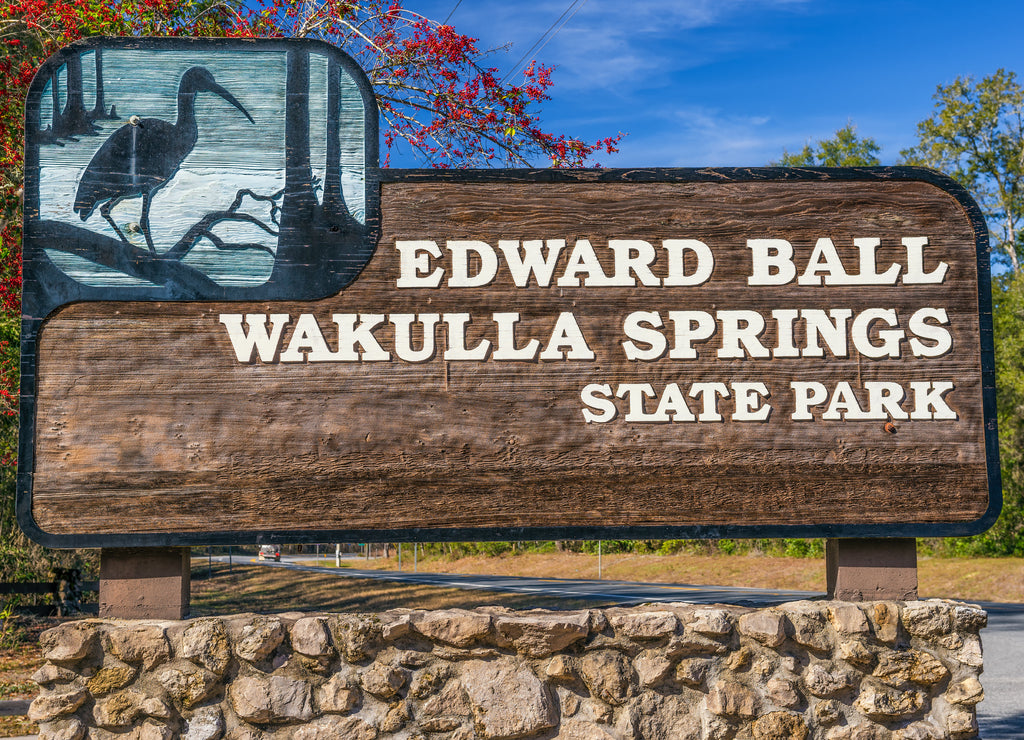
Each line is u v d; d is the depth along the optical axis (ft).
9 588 40.50
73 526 14.94
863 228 16.02
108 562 15.08
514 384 15.67
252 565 113.60
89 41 15.92
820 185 16.11
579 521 15.40
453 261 15.88
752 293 15.92
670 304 15.89
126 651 14.37
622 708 14.48
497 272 15.92
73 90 15.84
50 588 41.32
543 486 15.46
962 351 15.78
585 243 15.98
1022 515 86.02
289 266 15.72
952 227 15.99
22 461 14.98
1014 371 87.76
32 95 15.76
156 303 15.56
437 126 32.22
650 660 14.62
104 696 14.32
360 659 14.49
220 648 14.42
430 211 15.98
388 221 15.93
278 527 15.19
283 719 14.26
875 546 15.58
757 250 15.99
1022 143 124.67
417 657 14.56
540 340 15.79
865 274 15.92
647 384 15.70
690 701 14.57
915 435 15.61
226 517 15.16
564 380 15.71
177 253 15.64
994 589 68.85
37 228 15.52
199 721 14.26
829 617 14.87
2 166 31.71
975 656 14.61
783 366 15.79
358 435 15.44
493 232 15.98
